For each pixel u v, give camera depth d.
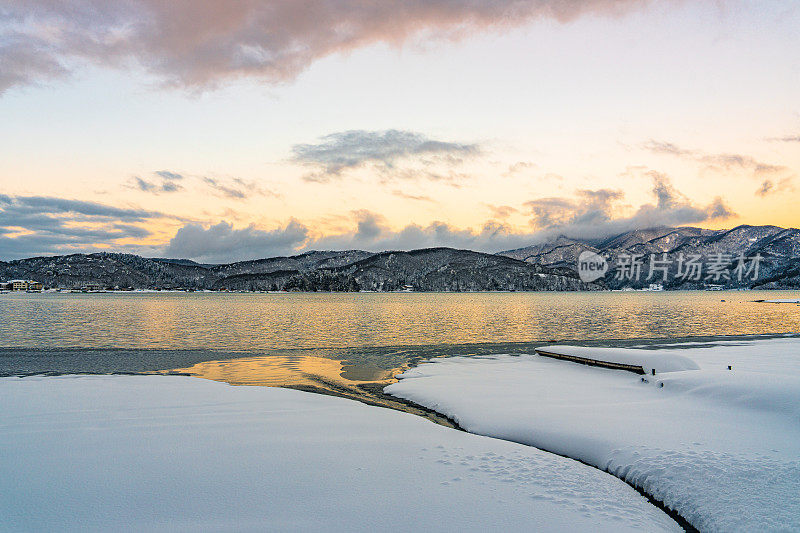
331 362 25.56
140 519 6.88
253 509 7.25
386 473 8.82
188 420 12.44
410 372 22.09
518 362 24.77
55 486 7.94
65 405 14.09
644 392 16.64
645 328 47.09
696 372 17.34
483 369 22.56
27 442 10.27
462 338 38.12
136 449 9.88
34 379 18.95
